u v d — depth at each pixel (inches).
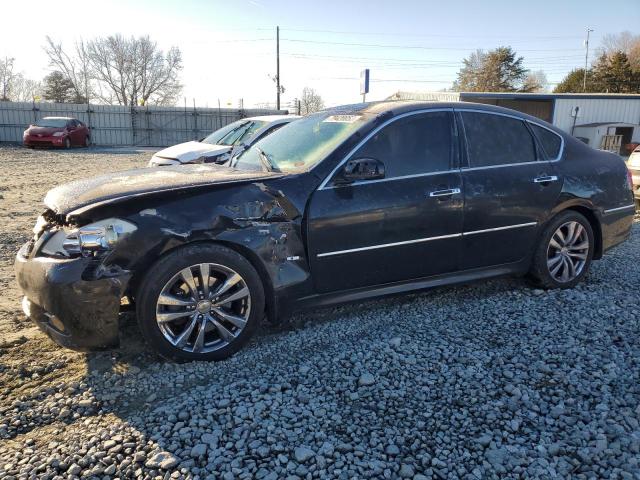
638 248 247.4
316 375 124.7
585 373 123.9
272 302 138.9
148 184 130.6
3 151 896.3
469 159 163.8
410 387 119.0
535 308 166.7
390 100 172.2
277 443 98.7
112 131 1289.4
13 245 253.0
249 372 126.9
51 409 111.2
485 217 163.9
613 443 98.2
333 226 141.8
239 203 130.6
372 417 107.7
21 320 159.0
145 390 119.4
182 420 106.1
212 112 1342.3
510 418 107.0
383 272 152.0
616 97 1423.5
